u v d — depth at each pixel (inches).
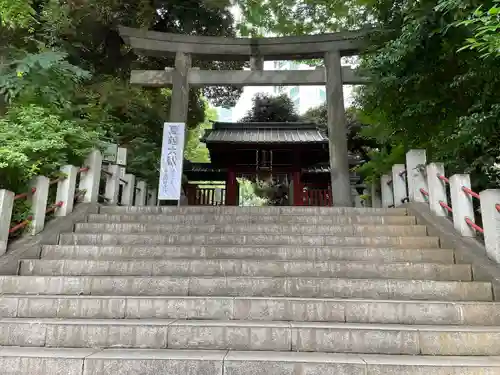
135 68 549.0
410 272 184.7
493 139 217.6
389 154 393.7
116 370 112.0
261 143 616.1
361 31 341.1
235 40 442.9
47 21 360.2
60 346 130.7
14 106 252.7
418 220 250.5
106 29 495.2
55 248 208.2
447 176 256.5
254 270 185.9
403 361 112.7
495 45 148.9
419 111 262.4
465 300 164.9
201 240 223.5
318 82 435.8
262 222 256.2
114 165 325.4
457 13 194.5
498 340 127.3
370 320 145.6
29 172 217.0
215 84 440.1
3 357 114.2
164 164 365.1
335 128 413.1
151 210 276.2
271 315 147.2
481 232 207.8
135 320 142.9
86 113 350.3
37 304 151.4
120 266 188.7
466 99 246.7
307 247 205.0
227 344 129.6
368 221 252.4
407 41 236.5
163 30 560.1
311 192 652.7
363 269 185.6
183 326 131.3
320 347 127.8
